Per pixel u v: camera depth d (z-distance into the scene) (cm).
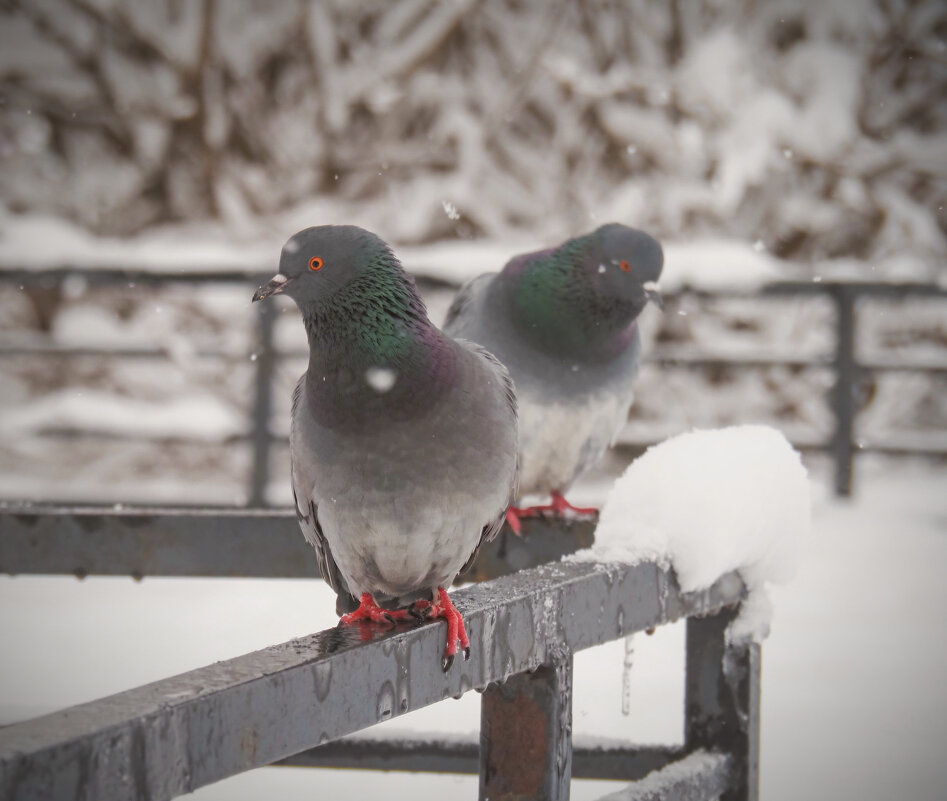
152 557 546
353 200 1920
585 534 593
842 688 688
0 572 551
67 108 1884
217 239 1895
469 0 1853
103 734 208
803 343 1820
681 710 646
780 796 549
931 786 562
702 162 1883
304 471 441
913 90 1956
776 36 1922
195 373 1803
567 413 732
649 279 709
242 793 566
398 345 412
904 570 945
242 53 1866
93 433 1330
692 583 395
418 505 427
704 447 433
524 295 716
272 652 273
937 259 1930
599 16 1886
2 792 191
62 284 1190
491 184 1906
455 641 307
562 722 342
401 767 504
